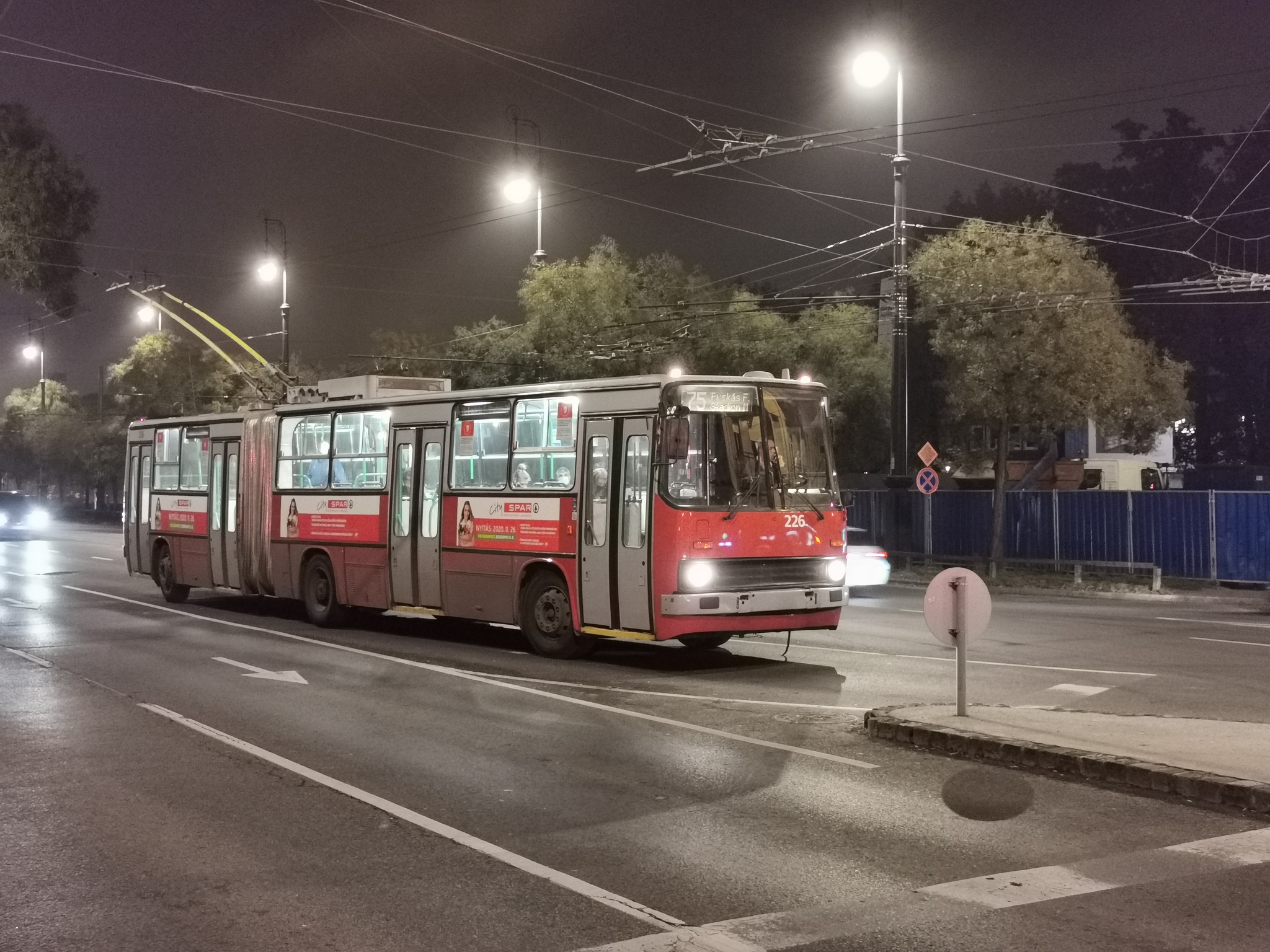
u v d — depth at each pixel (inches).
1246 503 1042.1
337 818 290.2
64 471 3193.9
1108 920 213.9
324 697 465.4
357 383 723.4
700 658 573.3
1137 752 325.7
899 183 1110.4
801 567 530.3
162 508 881.5
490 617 596.7
